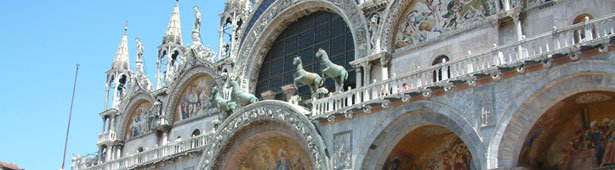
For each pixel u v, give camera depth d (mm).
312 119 32312
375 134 29375
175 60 52875
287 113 33500
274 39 43594
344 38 38781
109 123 53531
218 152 37031
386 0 35562
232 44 45250
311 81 34594
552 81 24172
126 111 52406
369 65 35344
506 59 26562
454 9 33156
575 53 23453
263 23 43438
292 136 33969
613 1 27281
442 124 27359
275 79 42750
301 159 35094
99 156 52500
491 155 25016
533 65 24672
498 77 25547
